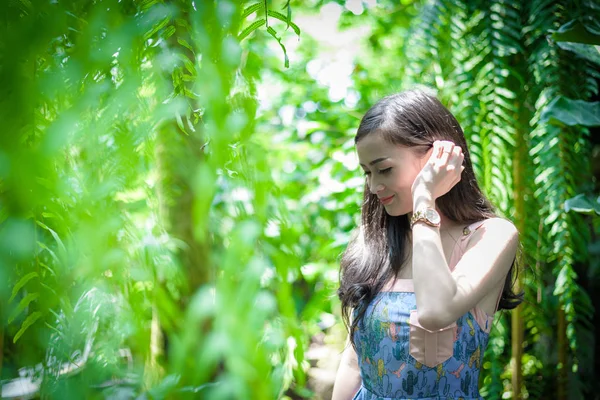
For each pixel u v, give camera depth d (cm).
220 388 82
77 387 97
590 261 264
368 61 398
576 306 238
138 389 100
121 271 98
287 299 93
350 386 161
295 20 405
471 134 219
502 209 217
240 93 98
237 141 95
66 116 73
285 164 348
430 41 227
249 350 84
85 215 84
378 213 156
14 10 71
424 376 140
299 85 390
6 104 70
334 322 316
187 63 90
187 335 86
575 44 181
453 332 139
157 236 115
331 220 336
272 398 90
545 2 204
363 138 144
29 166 70
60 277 92
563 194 211
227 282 86
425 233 133
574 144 211
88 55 76
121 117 83
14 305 108
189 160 131
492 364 248
